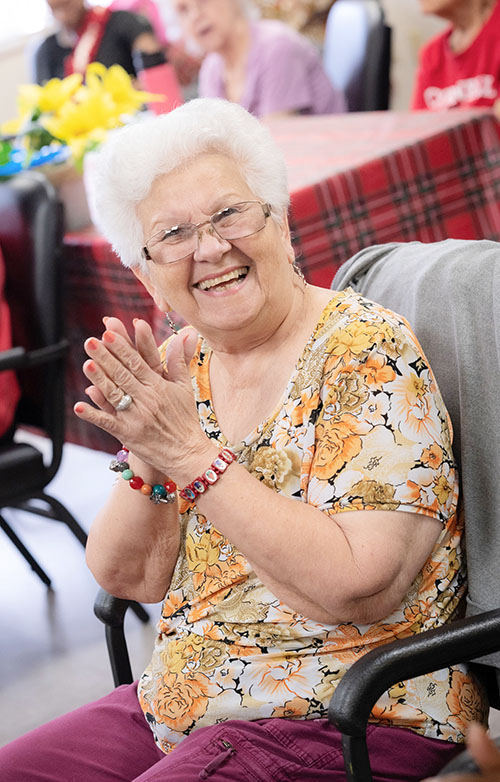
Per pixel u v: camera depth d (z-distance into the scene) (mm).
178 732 1403
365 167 2799
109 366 1225
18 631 2877
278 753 1309
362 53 4172
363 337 1321
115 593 1569
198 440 1275
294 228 2641
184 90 5801
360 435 1286
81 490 3674
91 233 3039
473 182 3016
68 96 3203
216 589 1403
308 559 1245
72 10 5008
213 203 1338
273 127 3732
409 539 1280
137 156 1355
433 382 1348
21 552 3037
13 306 2682
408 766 1316
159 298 1501
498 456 1395
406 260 1617
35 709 2518
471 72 3887
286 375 1399
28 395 2736
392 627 1342
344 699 1196
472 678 1420
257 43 4391
